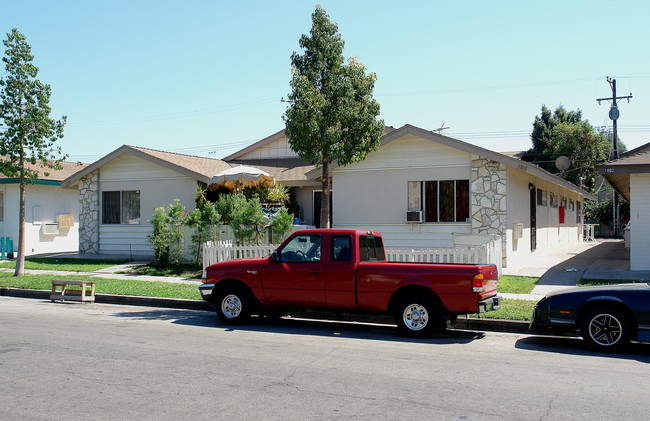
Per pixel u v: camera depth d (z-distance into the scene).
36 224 25.17
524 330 10.05
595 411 5.46
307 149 13.52
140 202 22.34
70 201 27.00
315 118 13.20
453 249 13.73
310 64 13.78
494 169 17.14
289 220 16.78
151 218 22.11
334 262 9.96
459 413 5.40
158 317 11.61
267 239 17.42
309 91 13.13
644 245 15.59
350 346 8.66
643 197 15.55
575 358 7.87
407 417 5.28
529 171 17.36
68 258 21.59
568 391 6.14
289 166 24.30
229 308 10.69
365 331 10.16
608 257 20.72
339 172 19.34
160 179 21.98
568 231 31.19
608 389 6.23
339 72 13.82
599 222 50.53
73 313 12.04
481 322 10.38
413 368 7.19
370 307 9.72
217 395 5.97
